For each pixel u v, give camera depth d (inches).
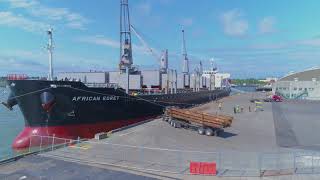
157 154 978.1
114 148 1051.3
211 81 5002.5
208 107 2866.6
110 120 1736.0
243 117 2018.9
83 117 1596.9
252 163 870.4
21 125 2348.7
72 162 878.4
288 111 2432.3
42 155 949.8
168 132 1376.7
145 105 2022.6
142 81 2696.9
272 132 1466.5
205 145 1159.6
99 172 793.6
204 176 760.3
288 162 873.5
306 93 4269.2
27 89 1472.7
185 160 909.8
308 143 1214.3
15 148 1505.9
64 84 1509.6
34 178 748.6
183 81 3449.8
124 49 2456.9
